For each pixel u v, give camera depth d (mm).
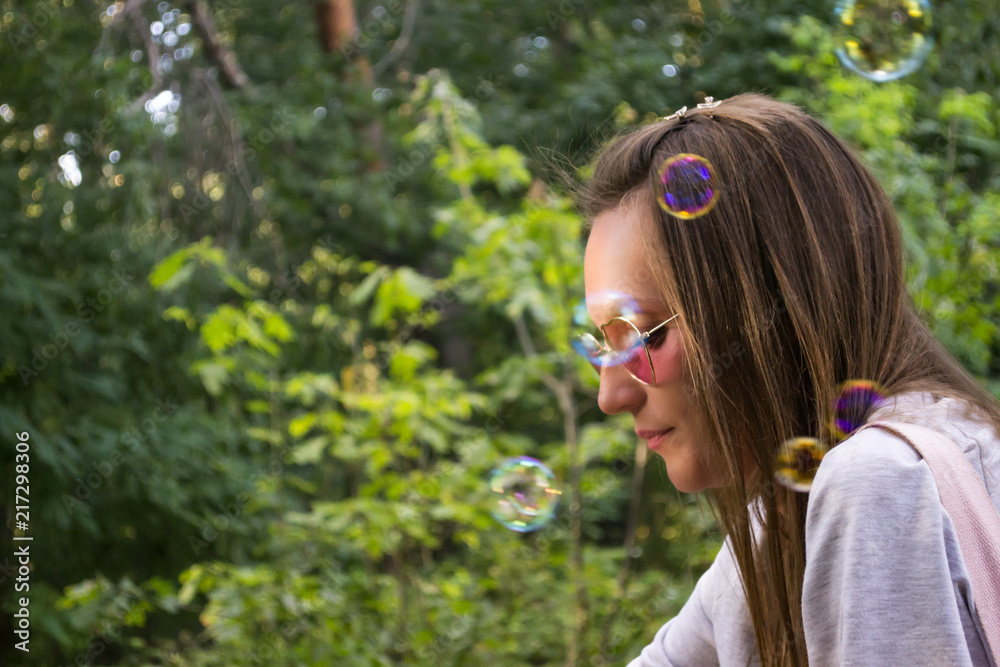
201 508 3738
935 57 3152
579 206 784
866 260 694
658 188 693
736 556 716
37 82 3828
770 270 680
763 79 4414
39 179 3895
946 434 606
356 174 5473
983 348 2244
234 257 4348
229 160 4734
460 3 6344
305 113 5227
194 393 4027
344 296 4992
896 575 547
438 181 5262
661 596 2586
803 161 702
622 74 5379
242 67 5992
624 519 4273
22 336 3566
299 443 4031
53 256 3867
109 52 4145
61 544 3619
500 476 1393
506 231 2857
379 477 2826
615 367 725
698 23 5512
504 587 2859
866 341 678
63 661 3273
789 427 672
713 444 704
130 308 3855
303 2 6199
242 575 2430
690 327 680
